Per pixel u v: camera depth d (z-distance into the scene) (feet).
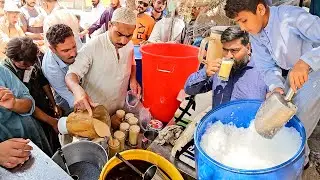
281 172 3.84
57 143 8.30
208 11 9.35
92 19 15.93
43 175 4.51
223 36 6.48
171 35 10.86
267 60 6.16
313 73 5.57
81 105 6.76
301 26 5.22
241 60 6.57
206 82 7.40
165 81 7.91
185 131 6.98
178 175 5.75
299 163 4.03
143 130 8.26
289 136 4.50
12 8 13.33
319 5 6.91
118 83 8.29
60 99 9.24
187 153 6.63
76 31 10.64
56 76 8.25
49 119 8.17
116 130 8.14
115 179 5.74
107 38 7.72
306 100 5.78
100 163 6.06
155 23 11.98
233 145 4.57
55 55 8.07
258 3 5.11
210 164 4.01
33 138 7.08
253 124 4.75
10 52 7.38
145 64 8.00
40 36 13.84
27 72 7.80
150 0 12.52
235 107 4.96
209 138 4.63
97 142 6.53
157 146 7.20
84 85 8.26
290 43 5.46
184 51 8.50
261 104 4.69
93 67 7.89
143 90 8.63
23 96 6.73
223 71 6.48
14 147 4.73
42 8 14.38
